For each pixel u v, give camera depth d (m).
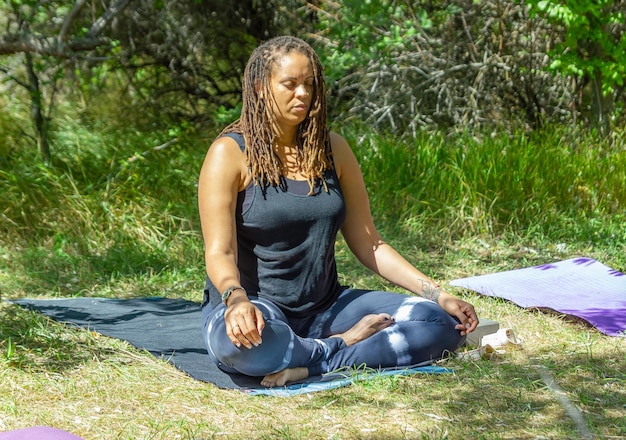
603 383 3.55
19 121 8.64
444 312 3.75
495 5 9.33
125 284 5.59
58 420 3.10
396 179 7.42
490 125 8.92
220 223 3.55
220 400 3.32
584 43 9.11
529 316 4.70
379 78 9.52
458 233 6.84
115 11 7.93
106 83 10.11
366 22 7.71
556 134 8.31
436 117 9.47
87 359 3.80
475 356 3.84
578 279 5.36
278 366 3.44
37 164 7.13
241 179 3.62
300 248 3.67
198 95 10.18
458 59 9.57
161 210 6.93
